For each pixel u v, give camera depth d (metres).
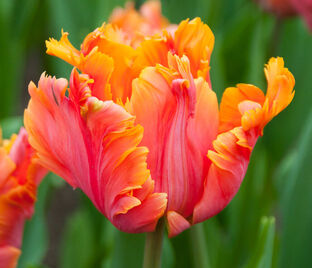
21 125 0.83
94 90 0.50
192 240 0.60
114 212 0.51
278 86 0.51
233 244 0.99
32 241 0.83
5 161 0.53
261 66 1.06
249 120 0.50
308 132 0.70
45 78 0.51
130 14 0.84
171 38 0.51
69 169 0.52
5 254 0.54
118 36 0.54
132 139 0.49
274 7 1.01
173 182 0.51
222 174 0.51
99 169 0.50
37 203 0.80
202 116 0.51
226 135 0.51
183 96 0.50
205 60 0.52
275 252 0.70
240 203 0.98
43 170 0.54
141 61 0.51
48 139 0.52
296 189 0.71
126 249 0.68
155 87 0.50
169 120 0.50
